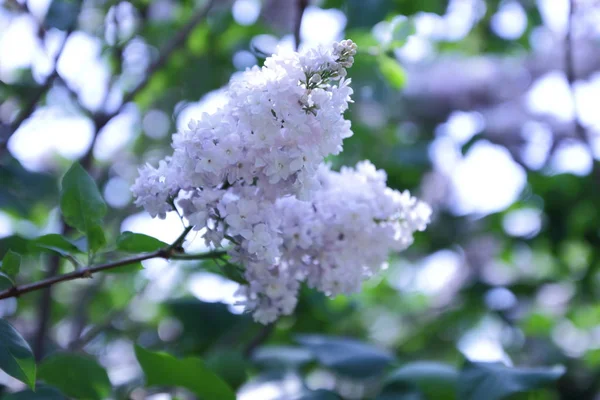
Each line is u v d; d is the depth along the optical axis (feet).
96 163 6.15
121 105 4.88
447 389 4.61
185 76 5.84
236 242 3.85
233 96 3.80
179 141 3.81
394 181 6.63
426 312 7.34
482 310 7.02
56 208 5.39
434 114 6.74
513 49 6.86
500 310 6.94
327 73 3.78
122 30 5.04
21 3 4.70
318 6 5.29
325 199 3.95
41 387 4.20
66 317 6.04
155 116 6.32
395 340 7.41
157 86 5.95
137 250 3.92
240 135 3.78
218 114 3.80
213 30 5.64
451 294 7.25
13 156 4.85
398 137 6.82
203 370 4.12
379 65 4.95
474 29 6.61
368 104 6.28
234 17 5.68
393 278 7.84
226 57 5.85
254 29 5.77
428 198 6.74
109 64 5.31
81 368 4.24
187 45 5.72
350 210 3.92
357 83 5.52
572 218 6.62
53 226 5.55
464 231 6.92
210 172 3.78
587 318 7.41
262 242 3.78
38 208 5.75
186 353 5.01
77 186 3.92
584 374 6.69
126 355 5.90
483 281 6.90
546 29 6.68
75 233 4.79
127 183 6.18
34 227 5.19
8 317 5.24
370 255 3.98
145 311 6.22
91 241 3.92
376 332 7.48
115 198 6.09
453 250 7.01
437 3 5.39
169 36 5.69
